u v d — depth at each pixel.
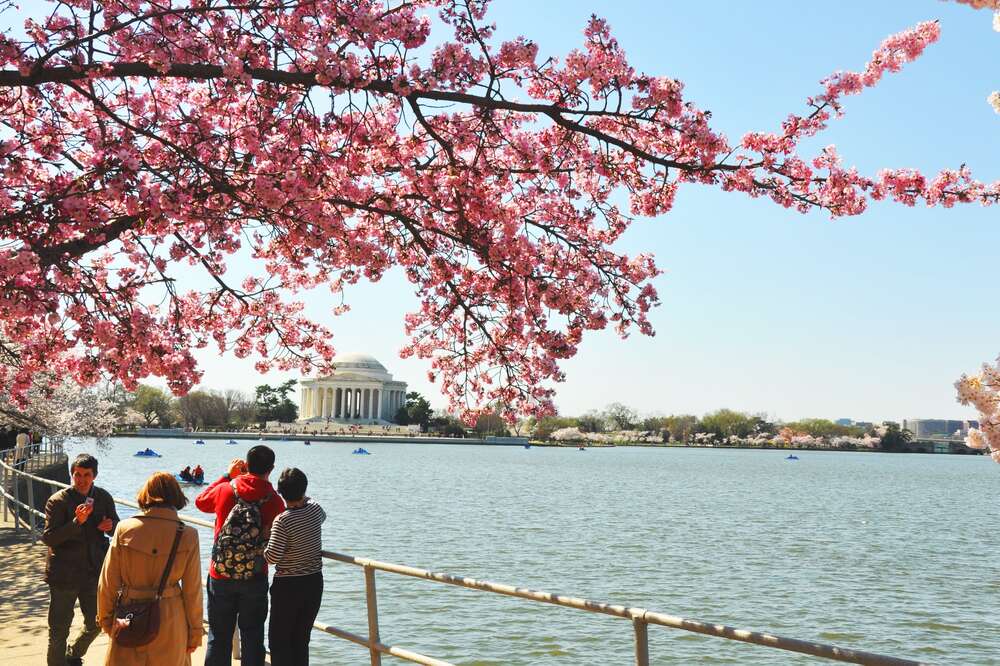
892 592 36.28
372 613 9.20
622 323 12.05
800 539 54.53
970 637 28.91
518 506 71.06
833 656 5.50
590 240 12.52
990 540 57.56
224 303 14.78
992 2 5.73
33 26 11.16
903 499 99.38
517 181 12.32
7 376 13.10
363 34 10.49
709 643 26.47
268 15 11.01
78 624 13.33
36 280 10.59
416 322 13.19
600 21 10.63
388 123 12.09
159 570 8.12
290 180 10.62
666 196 12.03
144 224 10.84
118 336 11.61
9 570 18.38
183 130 11.90
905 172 10.26
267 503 9.54
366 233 13.12
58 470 47.59
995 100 6.87
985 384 7.77
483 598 29.67
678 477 130.88
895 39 10.08
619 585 35.78
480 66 10.83
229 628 9.39
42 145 12.54
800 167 10.55
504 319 12.69
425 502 72.12
